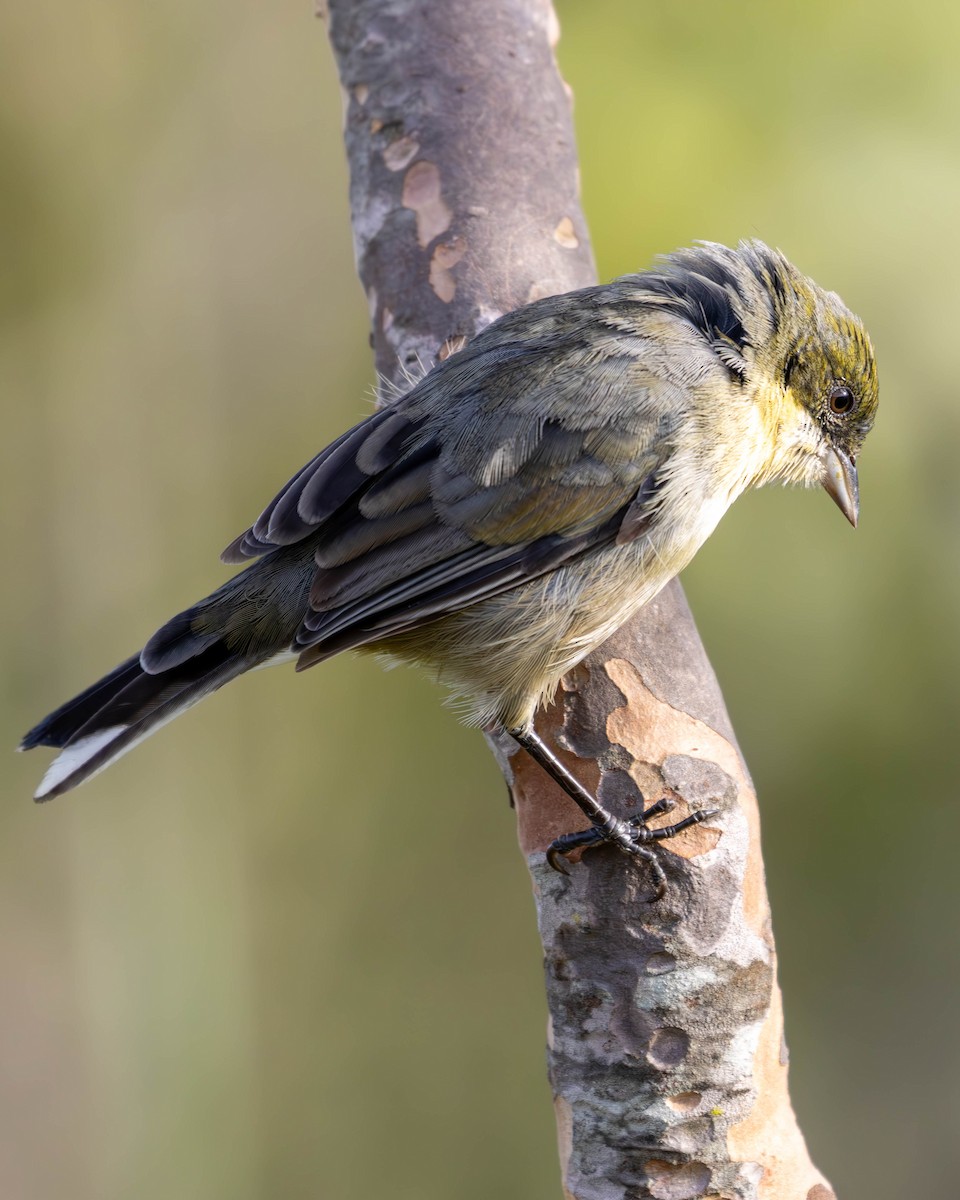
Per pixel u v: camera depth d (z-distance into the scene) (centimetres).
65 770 679
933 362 1191
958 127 1235
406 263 752
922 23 1244
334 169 1647
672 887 589
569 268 753
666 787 604
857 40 1250
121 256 1599
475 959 1569
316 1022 1578
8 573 1567
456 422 671
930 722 1231
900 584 1196
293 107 1633
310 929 1595
